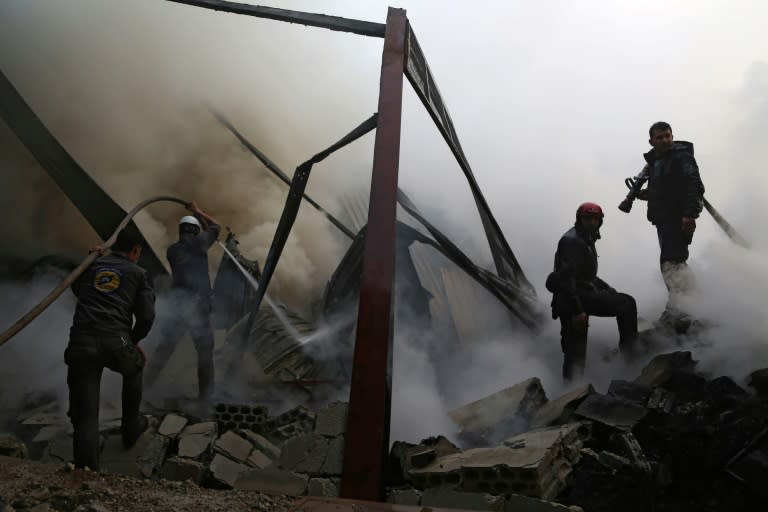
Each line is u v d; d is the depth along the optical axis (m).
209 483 4.04
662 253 6.54
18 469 3.01
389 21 5.71
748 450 3.60
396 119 5.08
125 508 2.60
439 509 2.80
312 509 2.72
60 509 2.57
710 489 3.64
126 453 4.09
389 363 3.96
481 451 3.76
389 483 3.77
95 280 3.67
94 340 3.50
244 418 4.95
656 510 3.52
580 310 6.10
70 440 4.43
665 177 6.48
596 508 3.40
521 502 3.17
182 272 5.82
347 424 3.65
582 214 6.29
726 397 4.11
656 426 4.07
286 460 3.60
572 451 3.71
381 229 4.47
